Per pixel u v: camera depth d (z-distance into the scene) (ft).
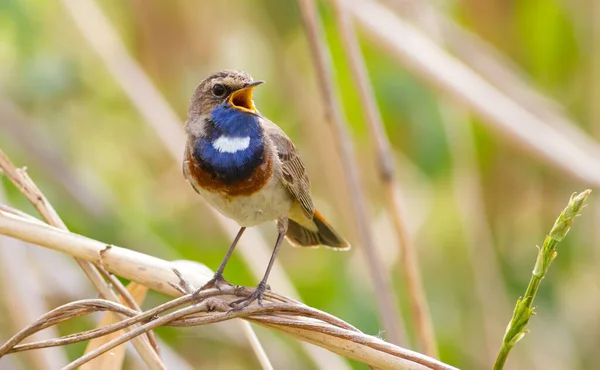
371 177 49.44
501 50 50.60
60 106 47.88
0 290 34.96
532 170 49.98
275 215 30.55
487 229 45.88
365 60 47.01
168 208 48.78
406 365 22.15
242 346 44.29
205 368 44.73
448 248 48.75
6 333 37.06
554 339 46.73
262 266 39.29
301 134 48.78
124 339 22.57
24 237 24.58
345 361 43.65
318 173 47.83
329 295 45.98
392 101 46.78
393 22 41.32
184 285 24.59
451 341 46.11
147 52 48.70
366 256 35.17
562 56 50.16
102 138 48.93
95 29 42.50
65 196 43.65
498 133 39.11
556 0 49.19
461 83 39.42
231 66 49.34
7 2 43.65
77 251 24.79
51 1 45.88
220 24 48.70
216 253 46.03
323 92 35.58
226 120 29.71
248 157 29.45
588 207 48.62
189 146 30.42
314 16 35.58
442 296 47.67
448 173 47.37
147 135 49.42
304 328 22.45
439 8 49.93
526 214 50.49
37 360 33.81
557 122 44.32
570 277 48.75
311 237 33.37
